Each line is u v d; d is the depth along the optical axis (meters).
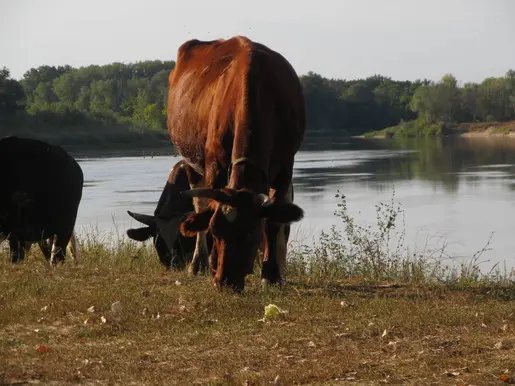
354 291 9.78
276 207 8.83
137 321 8.27
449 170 45.44
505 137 106.12
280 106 9.80
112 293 9.48
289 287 9.86
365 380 6.36
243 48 10.42
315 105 132.75
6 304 8.95
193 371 6.66
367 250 12.89
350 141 104.00
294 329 7.78
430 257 14.68
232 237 8.77
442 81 130.38
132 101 111.12
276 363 6.82
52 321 8.44
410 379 6.35
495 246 19.11
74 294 9.52
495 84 131.25
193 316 8.41
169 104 11.79
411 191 33.41
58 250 12.23
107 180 38.41
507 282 11.28
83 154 65.81
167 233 12.35
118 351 7.22
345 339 7.47
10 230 11.67
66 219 12.20
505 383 6.18
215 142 9.80
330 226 22.16
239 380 6.34
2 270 10.90
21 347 7.35
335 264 12.31
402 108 141.75
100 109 94.44
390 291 9.83
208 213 8.93
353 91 141.50
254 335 7.70
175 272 11.45
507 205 27.92
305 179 39.88
